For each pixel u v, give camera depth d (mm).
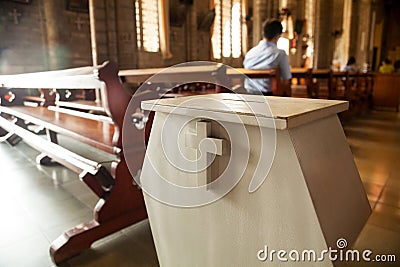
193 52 8734
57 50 6156
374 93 6633
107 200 1581
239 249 833
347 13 11625
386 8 15547
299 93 4652
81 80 1708
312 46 11562
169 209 1006
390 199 2012
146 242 1596
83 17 6465
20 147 3518
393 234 1583
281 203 714
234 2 9719
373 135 4020
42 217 1864
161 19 7543
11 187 2320
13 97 3697
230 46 9828
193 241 964
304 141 709
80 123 2268
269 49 3000
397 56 16188
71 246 1454
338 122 902
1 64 5625
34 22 5930
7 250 1525
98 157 2922
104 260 1444
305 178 664
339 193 777
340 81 6223
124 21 6180
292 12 9531
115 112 1556
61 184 2387
